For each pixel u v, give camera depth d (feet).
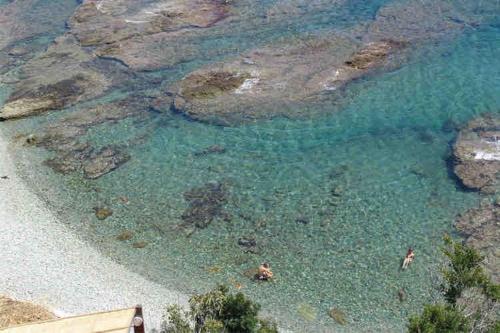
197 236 108.17
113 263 100.22
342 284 95.30
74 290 92.27
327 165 127.95
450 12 200.44
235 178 125.08
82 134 145.38
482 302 75.10
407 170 124.26
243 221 111.75
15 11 243.19
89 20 218.79
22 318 81.61
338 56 174.09
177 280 96.58
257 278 97.04
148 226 111.14
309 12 212.64
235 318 73.31
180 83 165.78
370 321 87.92
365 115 146.00
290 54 178.40
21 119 155.53
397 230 107.14
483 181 117.29
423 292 92.73
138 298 91.35
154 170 129.29
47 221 111.65
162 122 149.07
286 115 148.56
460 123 138.92
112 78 174.19
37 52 199.93
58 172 129.80
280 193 119.44
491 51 172.04
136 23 211.41
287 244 105.09
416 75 161.99
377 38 183.73
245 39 193.67
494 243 102.01
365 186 120.06
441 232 106.01
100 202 118.73
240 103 154.61
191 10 219.20
